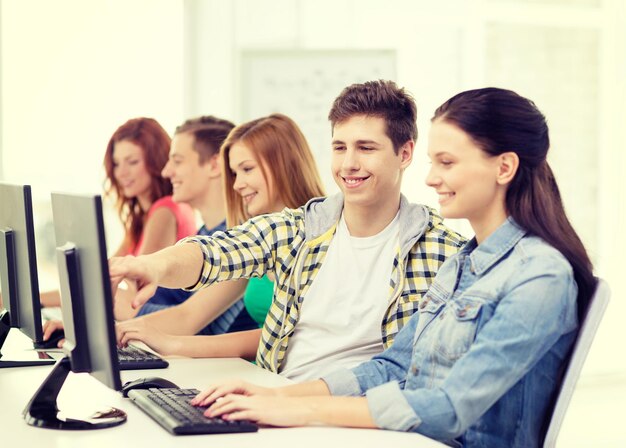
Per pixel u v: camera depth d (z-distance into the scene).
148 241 3.62
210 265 2.09
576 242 1.59
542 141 1.61
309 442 1.44
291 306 2.25
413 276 2.18
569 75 5.33
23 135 4.50
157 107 4.75
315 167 2.70
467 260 1.71
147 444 1.42
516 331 1.48
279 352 2.25
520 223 1.60
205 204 3.37
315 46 4.94
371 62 4.91
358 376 1.80
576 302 1.58
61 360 1.62
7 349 2.36
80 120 4.61
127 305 3.17
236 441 1.44
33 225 2.00
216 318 2.82
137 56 4.70
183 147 3.32
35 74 4.52
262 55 4.87
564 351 1.59
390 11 5.01
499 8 5.16
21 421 1.59
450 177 1.62
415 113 2.22
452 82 5.13
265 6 4.88
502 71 5.21
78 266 1.52
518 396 1.59
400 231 2.20
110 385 1.45
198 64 4.84
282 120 2.67
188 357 2.38
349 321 2.18
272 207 2.65
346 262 2.22
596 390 4.94
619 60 5.39
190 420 1.51
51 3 4.53
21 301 2.11
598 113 5.39
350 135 2.15
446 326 1.64
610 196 5.40
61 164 4.58
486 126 1.59
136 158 3.67
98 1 4.62
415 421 1.49
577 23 5.32
